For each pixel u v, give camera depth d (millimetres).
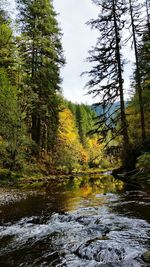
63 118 48500
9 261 6305
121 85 21188
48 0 31688
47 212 10883
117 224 8281
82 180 26156
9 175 23688
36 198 14547
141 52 22188
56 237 7762
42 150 32750
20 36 30188
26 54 30469
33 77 30219
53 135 32531
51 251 6754
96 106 21875
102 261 5922
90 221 9008
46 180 26156
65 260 6156
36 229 8594
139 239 6914
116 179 22469
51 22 31969
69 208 11438
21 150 25391
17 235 8094
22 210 11453
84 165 55156
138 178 17953
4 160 25125
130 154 21359
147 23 22359
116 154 22547
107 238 7039
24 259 6367
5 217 10242
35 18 30969
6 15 22391
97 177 29641
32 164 28375
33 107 28141
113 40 21484
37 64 30891
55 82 31672
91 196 14258
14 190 18109
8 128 23125
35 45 30609
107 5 21359
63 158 34906
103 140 22266
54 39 32406
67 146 36969
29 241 7559
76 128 69625
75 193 15914
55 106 31453
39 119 30781
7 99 22812
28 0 30531
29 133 30516
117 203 11664
